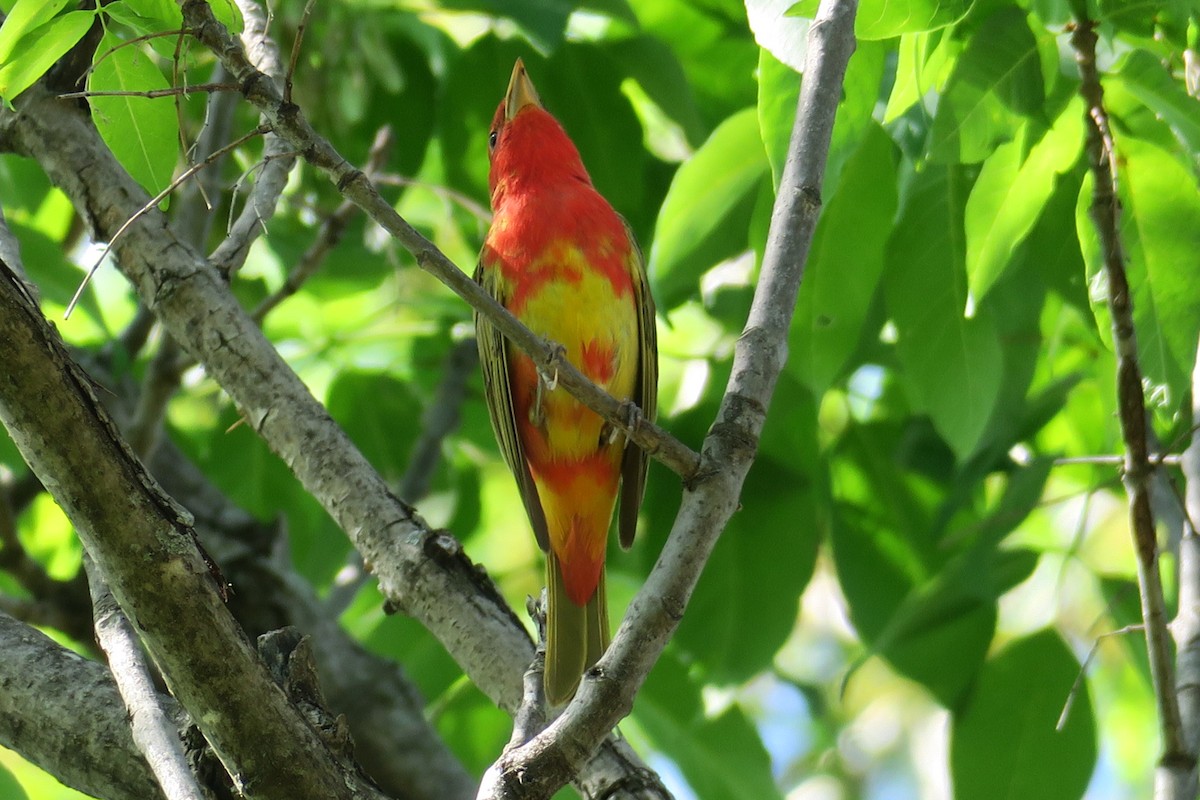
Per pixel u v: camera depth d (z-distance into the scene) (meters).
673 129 14.39
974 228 8.31
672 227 9.74
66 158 8.58
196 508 11.11
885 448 12.95
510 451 9.92
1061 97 8.25
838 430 13.75
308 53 11.28
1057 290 9.91
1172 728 6.87
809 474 12.14
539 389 9.70
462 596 7.93
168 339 10.91
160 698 6.80
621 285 9.95
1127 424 6.93
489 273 10.02
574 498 9.74
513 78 10.63
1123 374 6.93
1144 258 7.88
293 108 6.03
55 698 7.08
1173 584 10.94
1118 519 13.23
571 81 12.29
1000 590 11.12
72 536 13.50
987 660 10.85
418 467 13.02
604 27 12.61
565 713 5.98
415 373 14.29
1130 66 7.60
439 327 13.88
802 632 19.33
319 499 8.26
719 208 9.71
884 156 9.10
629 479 9.92
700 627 11.81
